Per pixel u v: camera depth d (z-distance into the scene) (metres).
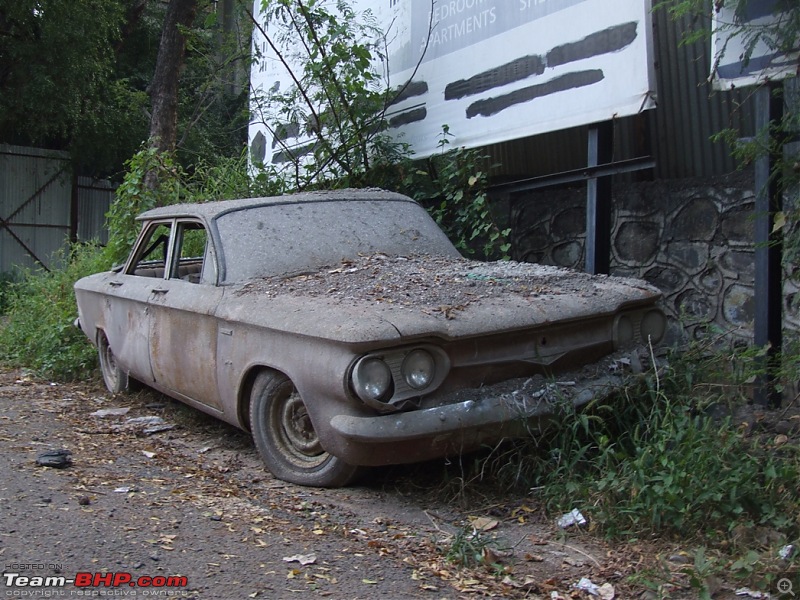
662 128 7.23
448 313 4.21
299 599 3.08
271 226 5.62
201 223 5.83
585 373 4.54
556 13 6.56
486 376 4.28
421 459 4.16
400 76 8.78
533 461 4.38
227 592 3.11
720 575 3.38
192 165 12.24
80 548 3.46
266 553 3.53
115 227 9.65
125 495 4.26
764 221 4.98
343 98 8.45
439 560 3.54
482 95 7.47
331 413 4.15
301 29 8.93
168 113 12.97
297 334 4.31
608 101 6.09
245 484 4.64
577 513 3.95
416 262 5.43
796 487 3.88
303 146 9.91
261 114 9.91
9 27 17.77
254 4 11.62
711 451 3.91
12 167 19.62
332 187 8.86
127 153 20.61
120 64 22.14
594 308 4.53
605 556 3.62
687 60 6.91
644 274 6.84
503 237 7.18
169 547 3.53
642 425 4.42
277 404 4.74
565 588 3.29
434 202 8.10
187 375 5.54
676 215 6.59
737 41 5.12
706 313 6.32
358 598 3.12
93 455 5.15
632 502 3.86
